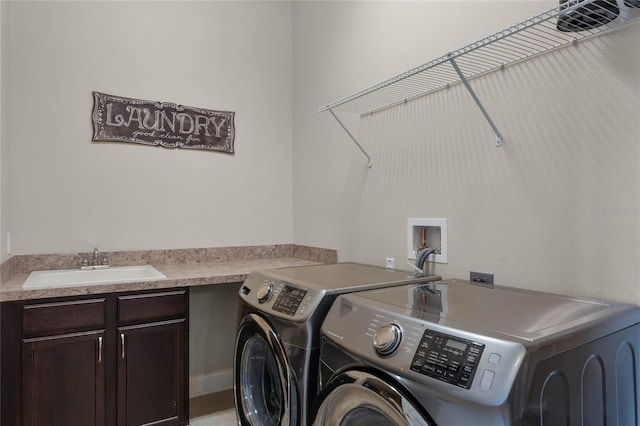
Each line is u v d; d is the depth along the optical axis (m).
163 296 2.08
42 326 1.80
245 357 1.72
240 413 1.71
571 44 1.30
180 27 2.71
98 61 2.46
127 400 1.98
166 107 2.65
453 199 1.72
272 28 3.06
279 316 1.43
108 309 1.94
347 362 1.08
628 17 1.14
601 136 1.23
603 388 0.94
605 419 0.94
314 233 2.80
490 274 1.56
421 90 1.89
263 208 2.99
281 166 3.07
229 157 2.87
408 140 1.98
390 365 0.94
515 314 1.01
